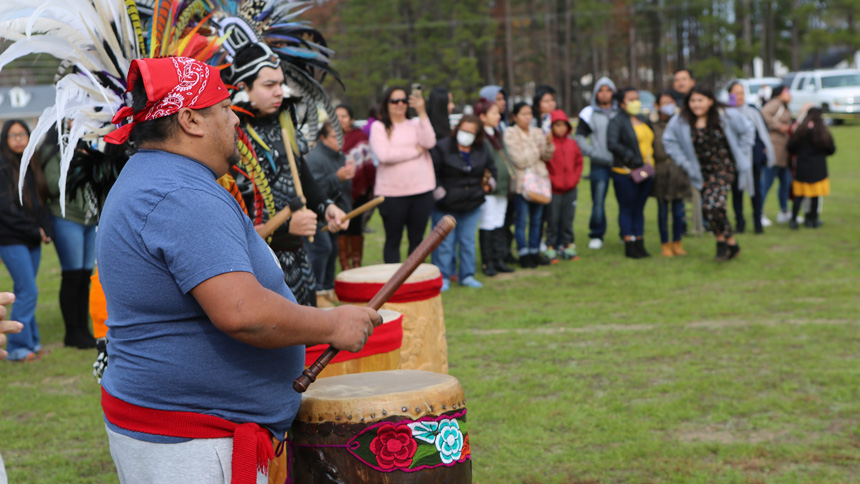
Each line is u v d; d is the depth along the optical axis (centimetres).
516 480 348
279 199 321
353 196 802
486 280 801
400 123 697
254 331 182
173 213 182
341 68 5644
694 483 340
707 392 448
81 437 417
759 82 2959
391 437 216
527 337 580
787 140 1041
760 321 603
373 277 362
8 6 233
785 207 1088
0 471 203
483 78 6216
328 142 664
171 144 192
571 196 886
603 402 439
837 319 603
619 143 863
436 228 235
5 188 556
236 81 304
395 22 5953
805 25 5375
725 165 817
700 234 1019
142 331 189
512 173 805
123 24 259
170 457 192
